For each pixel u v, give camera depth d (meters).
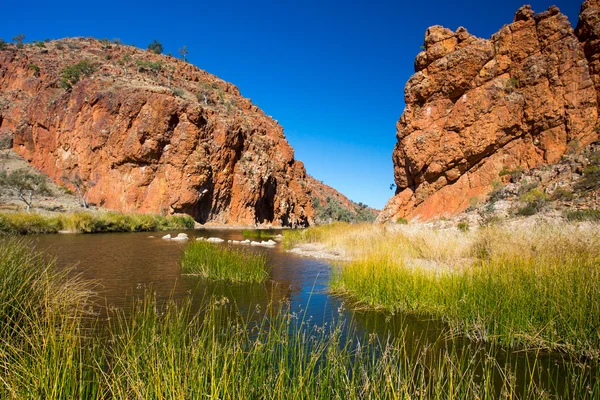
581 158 24.22
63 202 55.88
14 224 24.84
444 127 32.12
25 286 5.24
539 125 27.97
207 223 64.69
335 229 26.14
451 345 5.77
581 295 5.81
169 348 3.88
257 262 11.84
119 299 8.04
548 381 4.45
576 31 27.88
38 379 3.25
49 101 70.38
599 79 25.98
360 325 6.74
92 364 4.19
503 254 8.73
